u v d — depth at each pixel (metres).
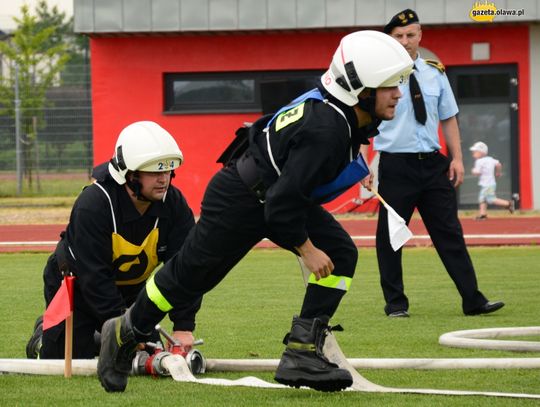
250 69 34.03
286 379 7.45
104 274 8.70
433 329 11.86
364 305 14.21
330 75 7.07
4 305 14.44
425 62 13.41
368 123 7.12
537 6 31.31
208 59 34.25
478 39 32.81
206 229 7.25
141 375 8.63
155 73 34.47
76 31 33.47
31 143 39.50
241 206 7.17
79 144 39.38
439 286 16.47
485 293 15.39
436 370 8.89
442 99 13.49
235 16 32.69
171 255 9.05
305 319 7.56
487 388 8.04
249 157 7.17
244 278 17.86
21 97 43.75
